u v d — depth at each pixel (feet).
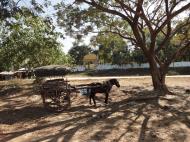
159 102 69.72
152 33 82.89
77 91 69.15
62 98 66.03
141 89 96.12
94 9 85.30
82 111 63.41
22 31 117.60
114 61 287.07
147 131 47.44
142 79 133.28
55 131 48.47
